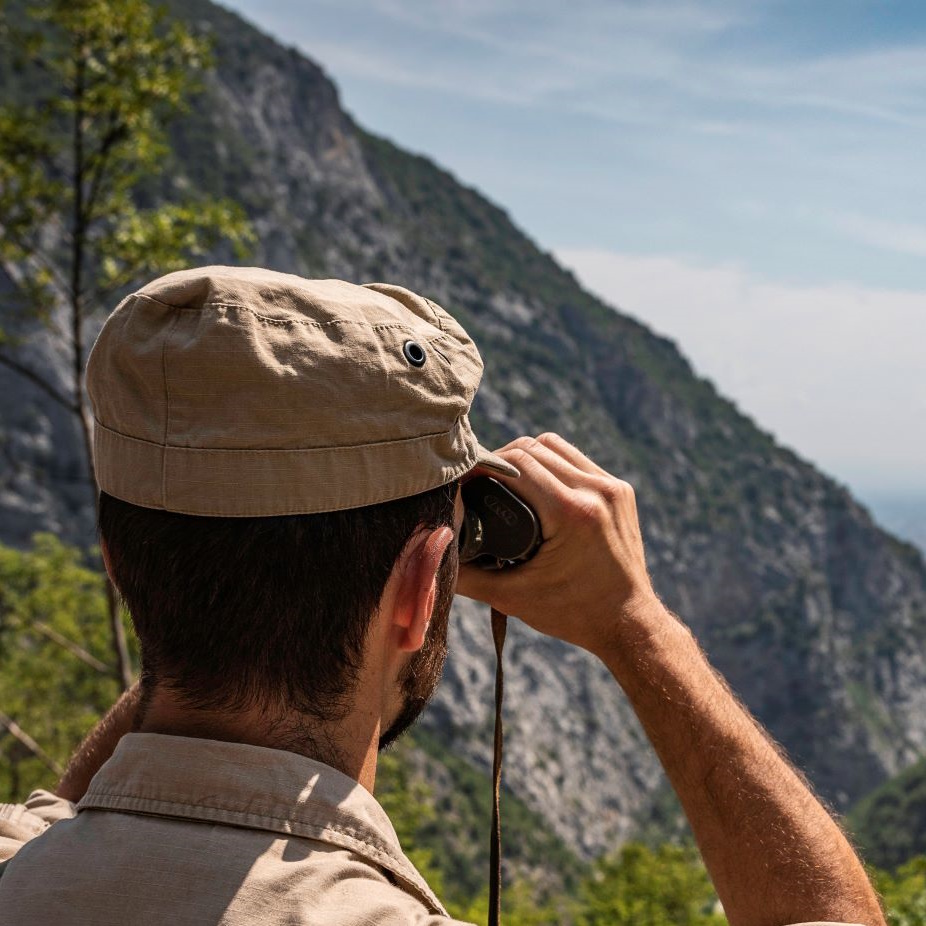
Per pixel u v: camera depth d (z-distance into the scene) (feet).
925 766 368.48
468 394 2.98
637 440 626.23
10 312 39.29
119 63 37.19
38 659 86.74
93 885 2.58
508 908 93.04
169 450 2.66
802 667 537.65
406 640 2.91
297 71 610.65
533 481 3.34
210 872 2.56
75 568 81.10
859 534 652.48
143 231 38.04
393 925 2.55
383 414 2.75
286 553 2.68
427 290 598.34
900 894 33.42
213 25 579.89
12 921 2.58
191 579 2.69
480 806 337.93
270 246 476.95
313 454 2.68
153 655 2.82
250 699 2.75
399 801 78.69
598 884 120.78
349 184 599.98
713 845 3.12
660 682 3.28
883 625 633.61
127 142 38.60
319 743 2.81
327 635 2.76
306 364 2.67
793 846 3.03
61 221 39.14
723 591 575.38
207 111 512.63
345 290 2.92
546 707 428.97
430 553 2.88
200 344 2.62
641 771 457.27
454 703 385.09
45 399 320.70
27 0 37.01
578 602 3.34
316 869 2.60
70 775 4.19
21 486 316.19
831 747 521.65
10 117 36.70
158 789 2.72
